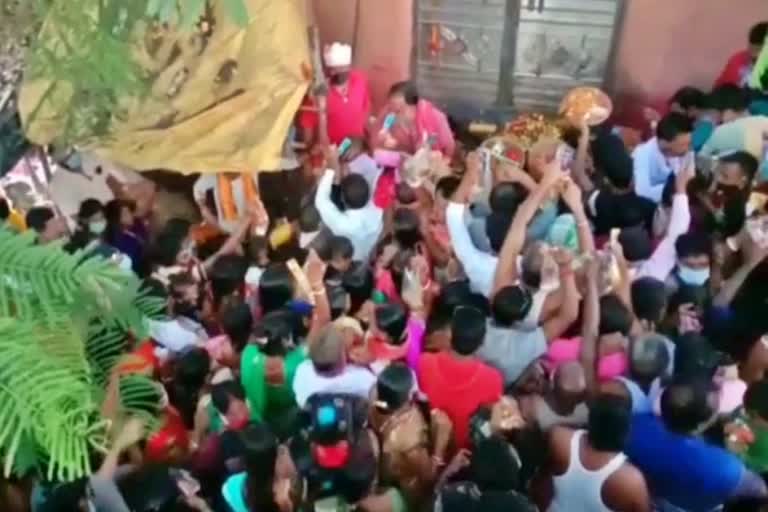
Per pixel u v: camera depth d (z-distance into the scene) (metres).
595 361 5.33
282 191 7.37
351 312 5.96
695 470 4.68
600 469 4.55
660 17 7.88
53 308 4.38
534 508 4.41
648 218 6.49
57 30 5.73
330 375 5.16
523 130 7.12
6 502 4.96
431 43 8.19
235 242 6.62
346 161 7.09
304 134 7.43
